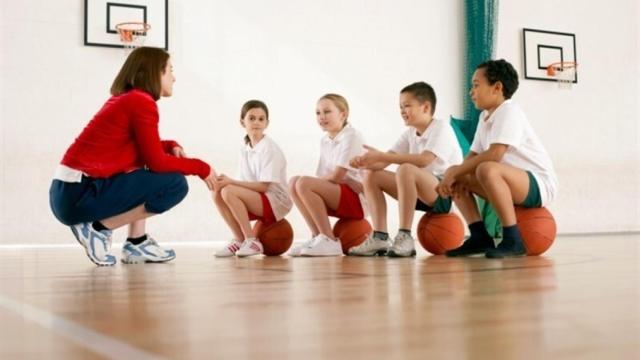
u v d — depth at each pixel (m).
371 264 1.98
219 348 0.51
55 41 5.13
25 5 5.07
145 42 5.39
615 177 7.30
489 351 0.46
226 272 1.71
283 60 5.89
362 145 3.06
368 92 6.21
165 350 0.50
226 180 2.92
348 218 3.04
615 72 7.36
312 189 2.90
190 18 5.58
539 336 0.54
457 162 2.89
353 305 0.83
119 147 2.20
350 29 6.16
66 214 2.14
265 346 0.51
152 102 2.22
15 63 5.02
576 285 1.10
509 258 2.20
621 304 0.79
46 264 2.32
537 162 2.46
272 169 3.02
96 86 5.23
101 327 0.66
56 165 5.09
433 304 0.82
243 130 5.70
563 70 7.09
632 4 7.50
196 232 5.46
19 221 4.97
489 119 2.51
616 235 6.02
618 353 0.45
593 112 7.24
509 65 2.52
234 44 5.72
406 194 2.57
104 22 5.27
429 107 2.89
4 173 4.95
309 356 0.46
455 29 6.57
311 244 2.88
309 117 5.97
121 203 2.20
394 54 6.32
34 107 5.05
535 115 6.97
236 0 5.74
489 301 0.85
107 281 1.43
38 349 0.53
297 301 0.90
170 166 2.25
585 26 7.24
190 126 5.54
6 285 1.33
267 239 3.00
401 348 0.48
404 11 6.38
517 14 6.93
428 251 2.81
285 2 5.92
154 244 2.43
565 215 7.03
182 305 0.88
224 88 5.66
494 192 2.27
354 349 0.48
